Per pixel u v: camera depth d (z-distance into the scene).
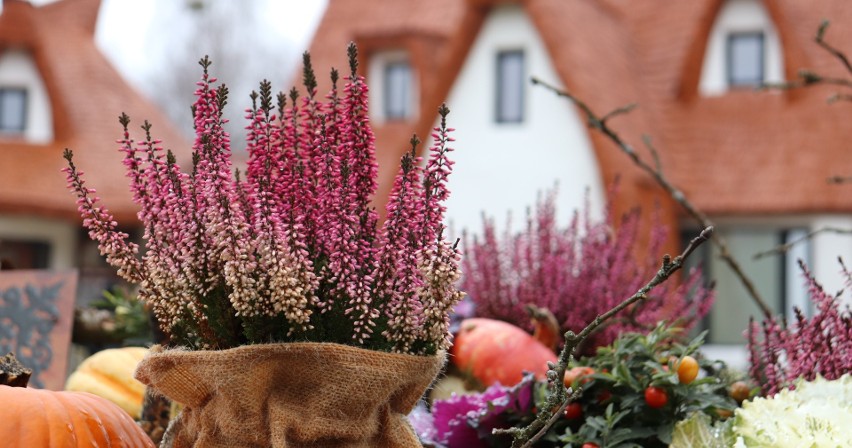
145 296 2.49
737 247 17.41
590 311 4.46
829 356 3.12
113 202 20.39
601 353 3.23
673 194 4.60
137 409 3.78
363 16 20.89
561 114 17.70
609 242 4.70
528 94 17.95
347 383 2.38
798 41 18.05
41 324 4.18
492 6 18.08
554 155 17.73
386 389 2.41
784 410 2.74
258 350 2.34
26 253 20.94
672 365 2.99
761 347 3.38
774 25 18.33
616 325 4.39
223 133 2.35
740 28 18.73
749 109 18.23
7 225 20.75
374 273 2.38
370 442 2.46
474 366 3.91
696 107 18.48
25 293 4.21
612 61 18.47
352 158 2.39
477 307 4.64
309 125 2.42
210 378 2.38
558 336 4.14
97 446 2.60
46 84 22.17
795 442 2.62
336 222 2.38
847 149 17.28
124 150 2.41
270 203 2.31
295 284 2.30
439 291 2.38
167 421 3.22
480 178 18.11
